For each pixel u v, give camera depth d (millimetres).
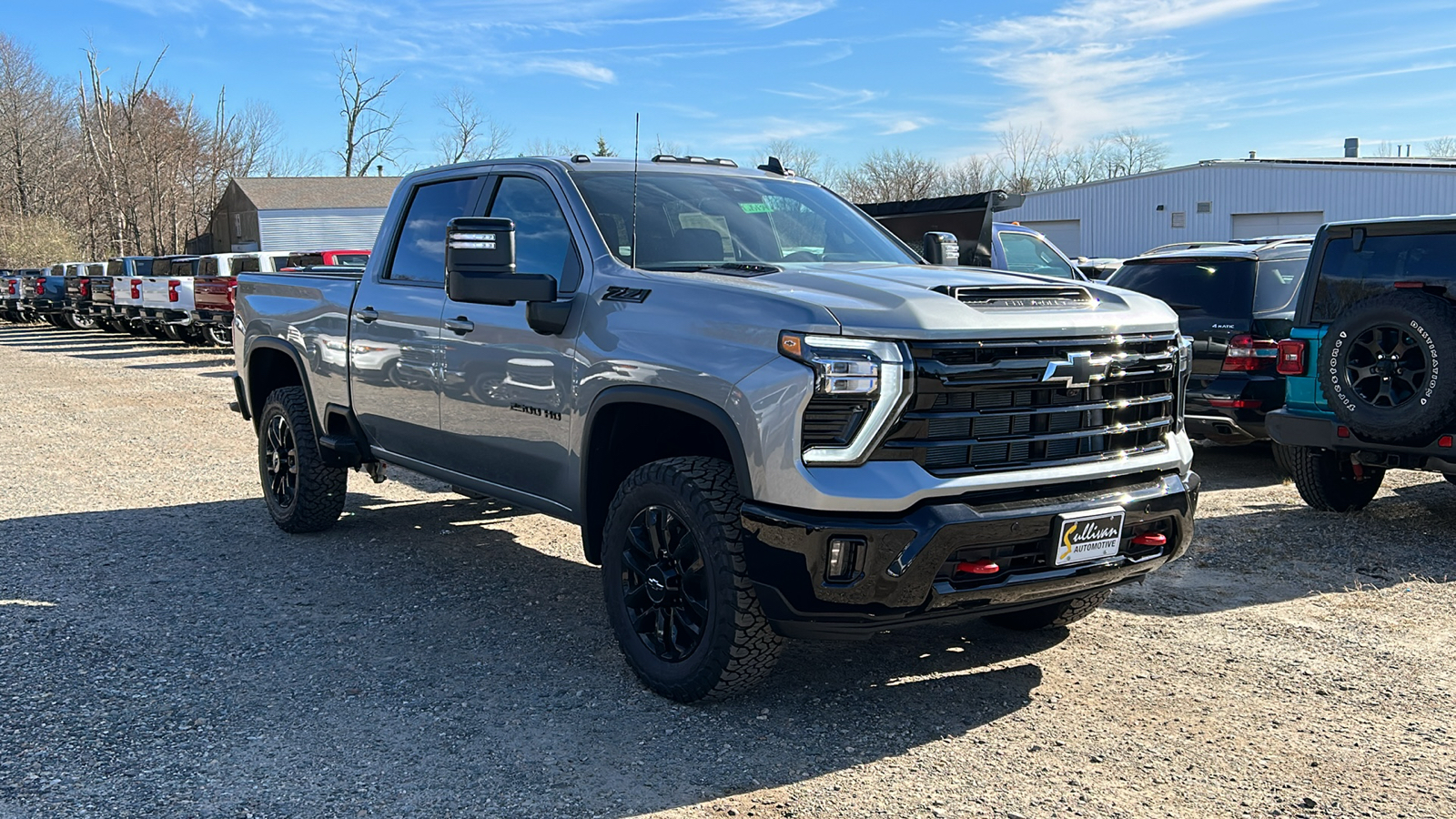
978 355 3484
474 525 6633
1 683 4062
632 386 3916
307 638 4586
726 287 3773
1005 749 3537
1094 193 41469
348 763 3424
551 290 4160
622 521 4016
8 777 3307
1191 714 3822
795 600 3465
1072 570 3666
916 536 3375
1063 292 3869
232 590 5270
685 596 3830
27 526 6602
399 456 5523
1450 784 3301
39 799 3168
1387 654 4406
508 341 4559
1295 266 8055
